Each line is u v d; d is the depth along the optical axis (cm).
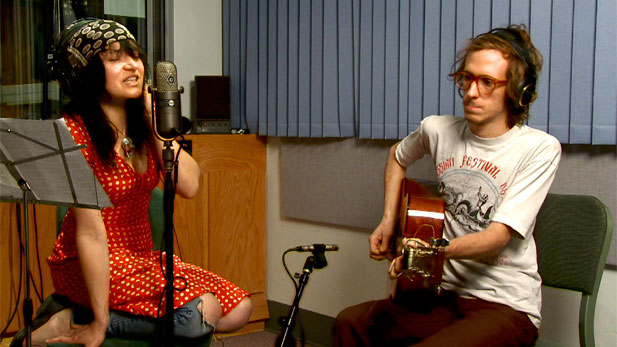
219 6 355
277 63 329
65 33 197
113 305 195
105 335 194
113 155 196
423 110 269
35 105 314
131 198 203
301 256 329
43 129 162
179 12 342
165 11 343
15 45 308
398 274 188
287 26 323
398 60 277
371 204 295
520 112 192
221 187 328
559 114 229
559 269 203
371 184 294
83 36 192
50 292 293
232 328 206
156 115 180
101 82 193
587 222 198
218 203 327
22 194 182
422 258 181
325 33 305
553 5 228
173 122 180
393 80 279
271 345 323
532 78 190
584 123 223
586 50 221
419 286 197
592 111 221
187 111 349
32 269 288
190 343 194
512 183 192
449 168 206
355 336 206
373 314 205
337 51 302
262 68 336
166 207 180
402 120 276
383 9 281
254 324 344
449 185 205
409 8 272
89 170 169
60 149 165
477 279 198
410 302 204
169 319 181
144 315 192
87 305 199
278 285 343
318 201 317
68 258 200
